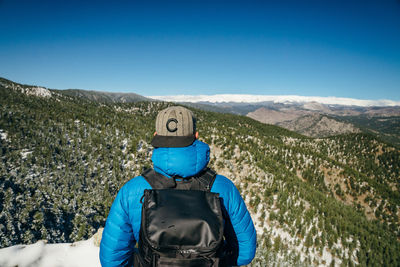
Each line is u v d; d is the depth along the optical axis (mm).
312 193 104250
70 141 119812
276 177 107688
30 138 113750
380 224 107125
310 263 62531
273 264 33031
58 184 82375
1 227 50438
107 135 135500
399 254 73750
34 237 52719
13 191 68000
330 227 78812
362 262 69125
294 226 77875
